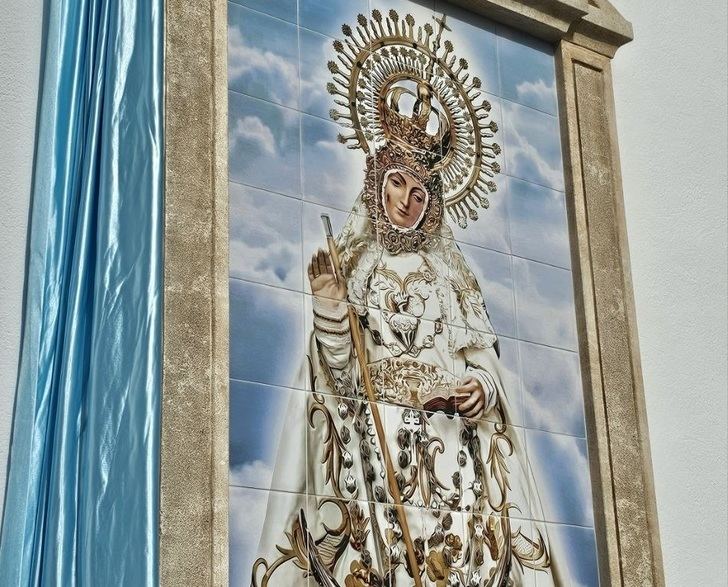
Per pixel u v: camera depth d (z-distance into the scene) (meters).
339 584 6.82
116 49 6.68
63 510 5.96
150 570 5.94
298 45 7.62
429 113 8.01
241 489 6.65
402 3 8.12
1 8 6.68
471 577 7.29
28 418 6.09
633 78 8.98
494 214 8.07
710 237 8.93
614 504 7.82
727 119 9.35
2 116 6.55
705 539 8.17
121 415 6.14
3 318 6.30
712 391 8.55
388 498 7.13
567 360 8.05
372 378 7.29
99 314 6.25
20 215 6.47
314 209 7.36
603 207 8.44
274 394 6.90
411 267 7.64
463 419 7.54
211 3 7.21
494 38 8.45
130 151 6.54
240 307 6.93
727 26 9.63
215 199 6.89
